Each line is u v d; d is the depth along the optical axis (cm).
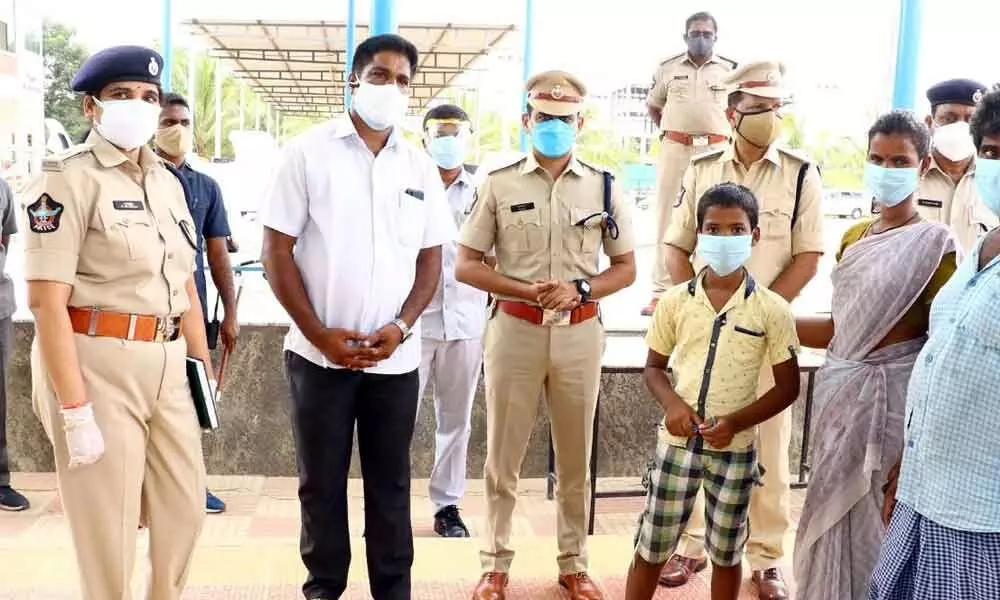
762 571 303
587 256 291
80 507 216
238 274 604
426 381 403
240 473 484
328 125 252
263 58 958
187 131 368
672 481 249
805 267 301
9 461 464
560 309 277
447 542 347
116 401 216
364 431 259
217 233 383
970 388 162
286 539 400
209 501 436
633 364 444
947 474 166
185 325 245
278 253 243
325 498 254
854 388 224
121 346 216
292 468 486
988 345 161
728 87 298
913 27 541
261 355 475
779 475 302
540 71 282
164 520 232
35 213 207
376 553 262
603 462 489
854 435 223
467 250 295
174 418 229
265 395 478
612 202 293
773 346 244
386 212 250
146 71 217
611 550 343
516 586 307
